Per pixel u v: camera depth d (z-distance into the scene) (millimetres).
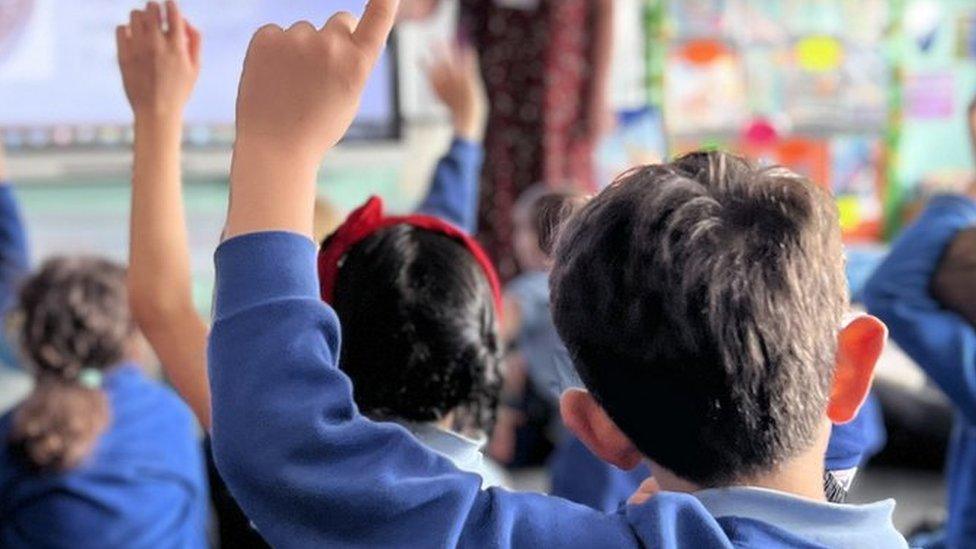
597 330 741
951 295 1564
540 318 3834
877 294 1608
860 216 5441
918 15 5496
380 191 4562
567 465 2080
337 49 727
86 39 4043
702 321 711
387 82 4453
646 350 725
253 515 707
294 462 685
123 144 4094
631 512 736
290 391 691
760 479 742
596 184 4707
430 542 689
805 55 5320
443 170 2061
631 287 727
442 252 1152
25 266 1907
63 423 1956
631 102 5035
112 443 2018
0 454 1985
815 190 763
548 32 4508
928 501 4289
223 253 717
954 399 1559
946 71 5562
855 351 756
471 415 1148
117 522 1987
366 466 698
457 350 1122
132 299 1039
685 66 5137
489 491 736
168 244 1043
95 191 4117
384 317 1112
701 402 721
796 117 5316
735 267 716
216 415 703
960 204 1637
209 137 4156
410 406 1114
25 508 1963
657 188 749
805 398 726
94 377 2041
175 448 2090
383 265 1130
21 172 3939
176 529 2068
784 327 716
